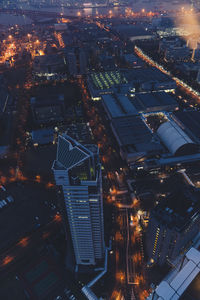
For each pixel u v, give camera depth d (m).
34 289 164.62
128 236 194.88
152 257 172.62
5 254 186.88
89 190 127.62
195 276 61.28
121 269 172.75
